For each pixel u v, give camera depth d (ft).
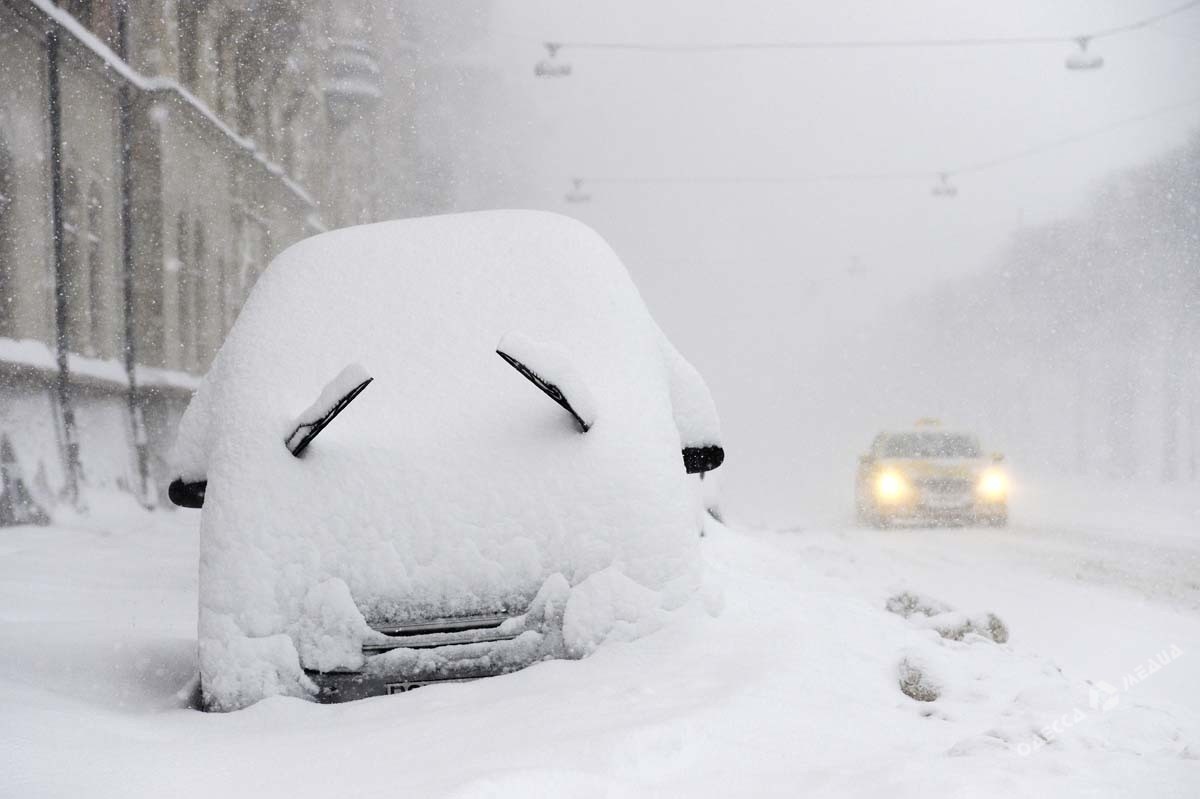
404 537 26.32
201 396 30.12
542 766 17.76
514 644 25.67
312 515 26.55
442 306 30.45
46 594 51.55
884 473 112.57
